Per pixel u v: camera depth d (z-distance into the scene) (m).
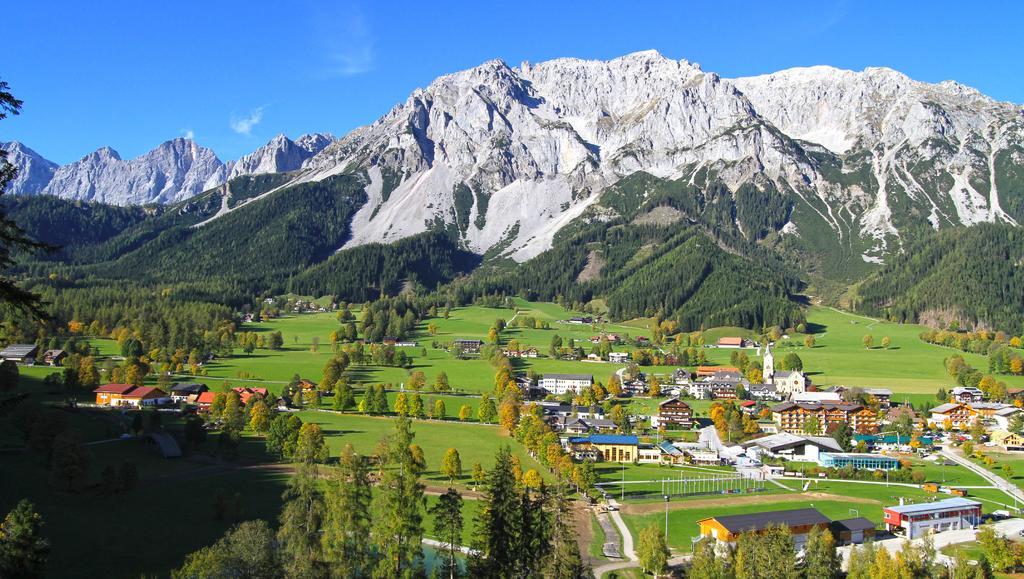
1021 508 160.12
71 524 121.00
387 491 104.56
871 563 108.75
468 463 183.75
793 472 194.00
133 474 141.62
